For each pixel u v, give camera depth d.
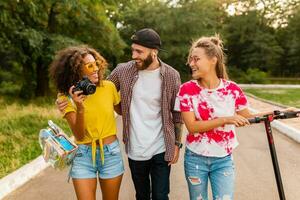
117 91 3.68
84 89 2.99
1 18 15.99
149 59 3.47
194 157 3.25
